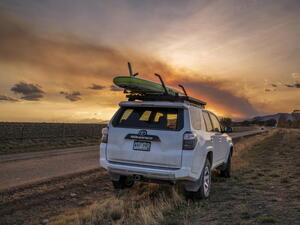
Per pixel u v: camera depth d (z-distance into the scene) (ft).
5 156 39.86
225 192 18.08
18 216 13.83
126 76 17.30
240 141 84.12
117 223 12.00
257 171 26.53
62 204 16.10
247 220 11.78
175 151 14.49
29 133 79.05
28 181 21.89
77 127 102.12
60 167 29.94
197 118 16.92
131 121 16.11
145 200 16.01
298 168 27.55
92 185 21.26
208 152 17.79
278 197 15.75
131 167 15.21
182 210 14.03
